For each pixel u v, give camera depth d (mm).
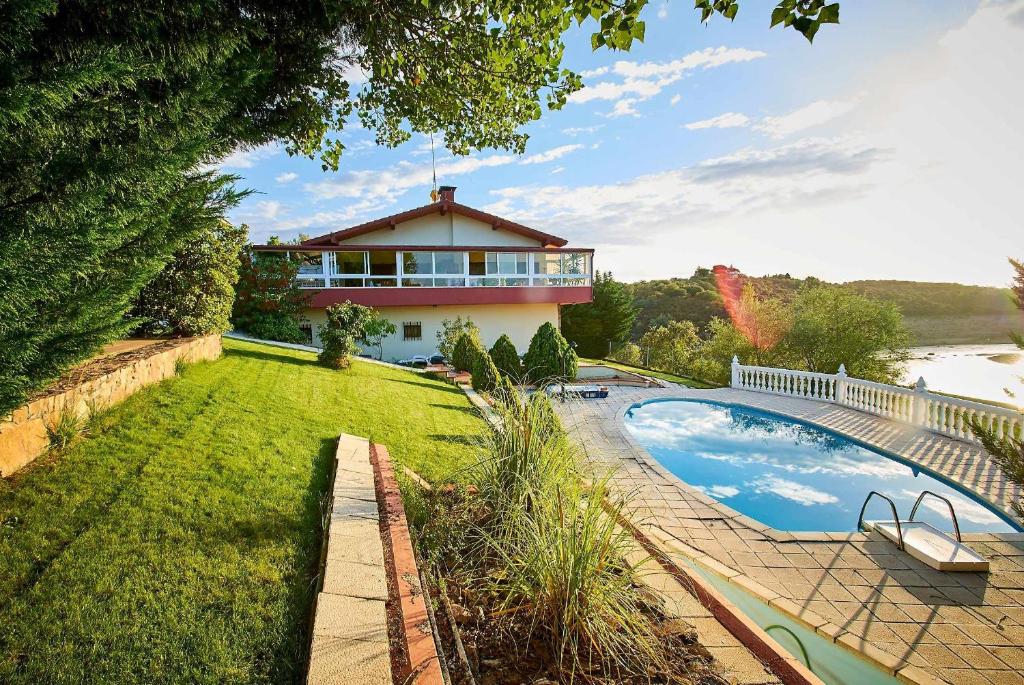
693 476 8914
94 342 2699
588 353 35875
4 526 2471
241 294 14977
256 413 5262
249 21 4184
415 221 21688
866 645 3348
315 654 1939
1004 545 4969
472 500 3900
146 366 5039
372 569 2695
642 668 2316
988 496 6777
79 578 2217
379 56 5715
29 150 1971
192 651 1938
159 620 2066
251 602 2301
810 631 3564
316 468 4230
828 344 21203
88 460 3287
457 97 6059
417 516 3629
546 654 2344
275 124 5742
